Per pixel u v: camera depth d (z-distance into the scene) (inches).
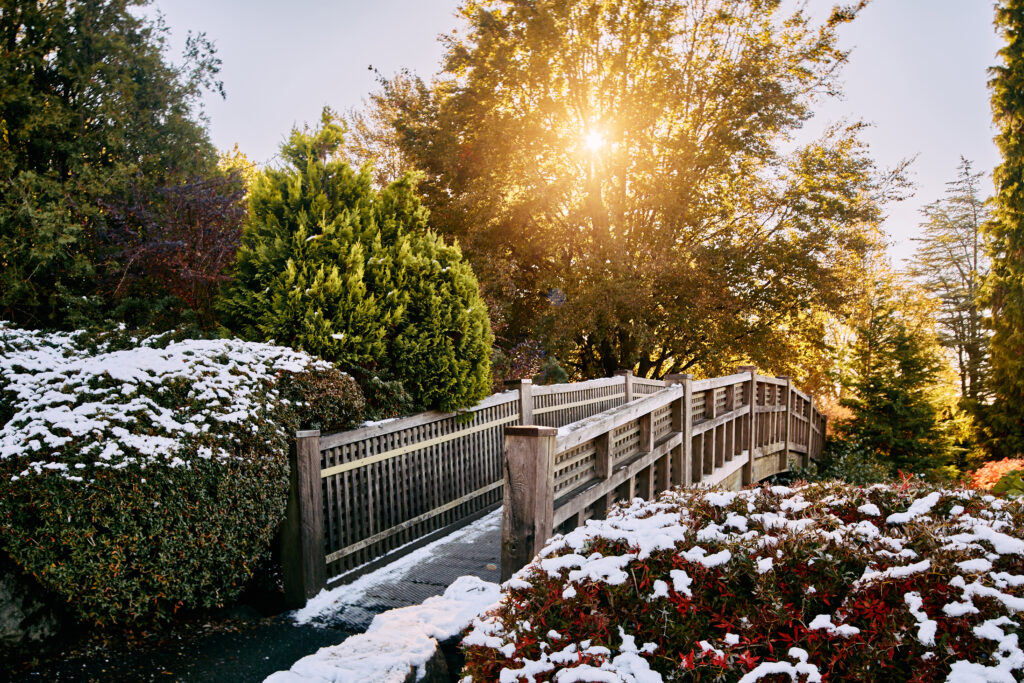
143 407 162.4
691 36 678.5
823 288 653.9
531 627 89.7
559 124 673.6
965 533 89.6
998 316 790.5
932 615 74.8
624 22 644.1
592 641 83.9
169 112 380.8
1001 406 759.7
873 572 81.0
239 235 293.0
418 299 253.1
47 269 293.1
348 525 208.7
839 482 118.1
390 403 232.8
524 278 637.3
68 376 172.4
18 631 148.2
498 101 649.6
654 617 84.7
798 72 673.6
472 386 261.9
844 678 72.9
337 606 185.2
